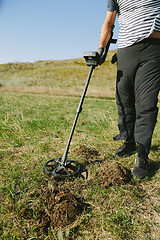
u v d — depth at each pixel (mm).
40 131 3465
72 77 27516
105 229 1389
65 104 7844
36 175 1947
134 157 2447
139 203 1649
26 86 18562
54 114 5266
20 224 1398
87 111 6176
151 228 1409
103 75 28531
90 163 2271
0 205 1563
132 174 2006
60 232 1314
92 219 1471
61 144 2896
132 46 1971
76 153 2553
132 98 2260
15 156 2445
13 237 1297
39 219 1437
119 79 2193
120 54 2105
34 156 2441
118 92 2258
